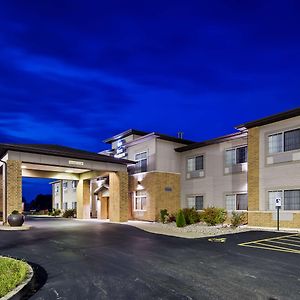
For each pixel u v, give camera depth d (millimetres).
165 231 21062
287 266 10352
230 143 27141
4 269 9578
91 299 7164
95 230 21781
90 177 35062
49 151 25719
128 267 10375
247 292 7609
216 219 24547
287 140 21625
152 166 31047
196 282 8508
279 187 21672
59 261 11414
